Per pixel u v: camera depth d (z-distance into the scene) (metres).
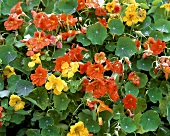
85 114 1.00
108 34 1.14
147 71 1.13
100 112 1.01
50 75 1.01
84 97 1.01
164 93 1.09
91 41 1.10
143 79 1.08
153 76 1.08
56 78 0.98
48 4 1.22
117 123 1.01
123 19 1.15
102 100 1.04
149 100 1.09
